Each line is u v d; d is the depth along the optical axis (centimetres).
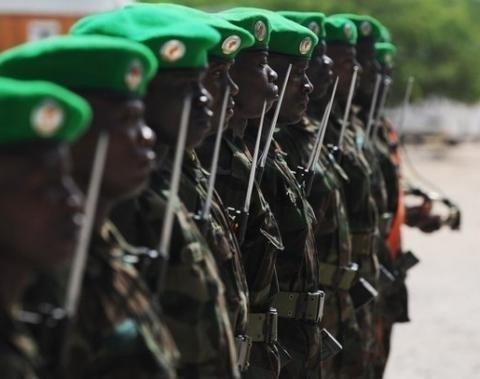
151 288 386
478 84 3609
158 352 359
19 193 317
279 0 2970
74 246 325
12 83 320
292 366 581
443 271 1467
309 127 654
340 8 3172
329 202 642
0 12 1525
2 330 322
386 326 817
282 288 578
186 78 433
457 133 4012
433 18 3453
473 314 1201
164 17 436
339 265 651
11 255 324
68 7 1518
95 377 352
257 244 530
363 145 762
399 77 3334
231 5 2677
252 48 536
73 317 335
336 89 665
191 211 448
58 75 366
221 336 415
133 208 412
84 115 326
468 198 2353
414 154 3494
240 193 524
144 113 435
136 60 370
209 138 523
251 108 536
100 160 332
